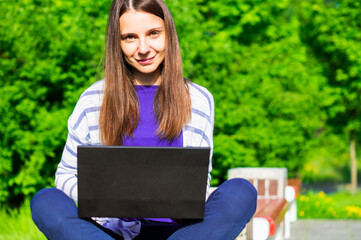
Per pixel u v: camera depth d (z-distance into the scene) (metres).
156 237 2.29
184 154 1.94
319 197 9.03
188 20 7.18
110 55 2.30
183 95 2.32
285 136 7.84
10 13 6.81
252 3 8.46
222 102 7.57
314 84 9.08
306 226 7.27
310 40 11.12
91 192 1.96
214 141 7.45
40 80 7.04
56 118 6.82
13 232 5.71
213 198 2.08
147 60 2.26
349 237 6.43
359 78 10.66
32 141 6.86
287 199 5.59
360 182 15.12
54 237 2.01
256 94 7.87
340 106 10.73
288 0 8.62
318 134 12.09
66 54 6.91
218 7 8.38
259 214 3.70
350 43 10.48
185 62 7.06
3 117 6.71
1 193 6.95
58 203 2.04
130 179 1.95
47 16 6.88
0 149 6.74
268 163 7.89
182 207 1.98
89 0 7.14
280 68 8.11
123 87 2.29
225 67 7.68
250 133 7.61
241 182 2.11
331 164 17.72
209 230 2.00
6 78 6.96
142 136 2.29
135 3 2.23
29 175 6.92
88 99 2.34
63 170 2.36
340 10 10.65
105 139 2.28
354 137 12.59
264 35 8.77
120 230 2.24
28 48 6.84
